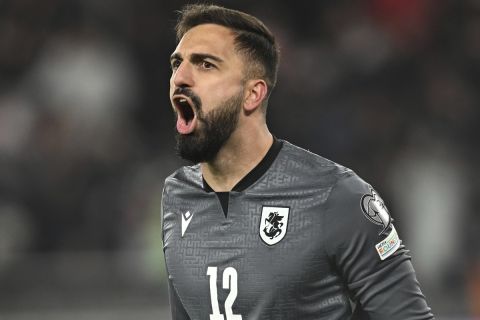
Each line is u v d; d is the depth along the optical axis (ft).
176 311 40.86
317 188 38.04
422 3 137.18
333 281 37.78
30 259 95.25
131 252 100.63
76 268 95.50
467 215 112.06
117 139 119.65
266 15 134.00
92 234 108.27
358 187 38.19
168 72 129.90
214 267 38.50
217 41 37.81
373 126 121.49
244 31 38.22
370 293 37.42
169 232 40.73
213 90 37.58
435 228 109.70
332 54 131.95
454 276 106.01
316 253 37.24
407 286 37.73
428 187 111.86
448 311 101.60
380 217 37.91
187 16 38.83
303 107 125.29
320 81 128.67
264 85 38.70
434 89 130.52
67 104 119.44
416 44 134.62
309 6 136.26
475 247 108.88
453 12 137.80
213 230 39.04
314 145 122.11
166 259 40.55
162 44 131.34
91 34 126.21
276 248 37.55
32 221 107.96
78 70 121.29
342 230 37.17
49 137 114.73
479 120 129.80
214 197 39.45
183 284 39.45
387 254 37.58
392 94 130.11
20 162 111.45
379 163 115.34
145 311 94.79
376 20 135.33
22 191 108.78
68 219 109.60
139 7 132.26
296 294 37.37
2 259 94.68
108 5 131.23
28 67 124.26
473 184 115.55
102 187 113.39
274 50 39.24
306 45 132.87
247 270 37.78
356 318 38.68
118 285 96.12
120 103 124.36
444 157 117.91
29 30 126.62
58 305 94.22
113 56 126.00
